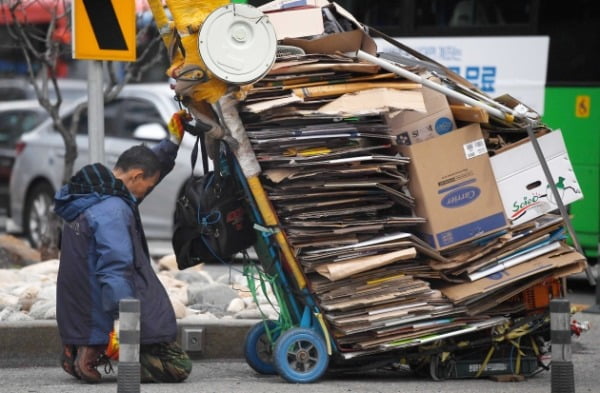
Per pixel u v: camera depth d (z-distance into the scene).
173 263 24.38
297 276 14.85
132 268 14.59
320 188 14.69
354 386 15.12
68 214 14.80
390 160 14.86
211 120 14.53
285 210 14.73
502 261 15.42
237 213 15.09
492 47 27.31
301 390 14.69
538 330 15.91
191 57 14.29
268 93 14.54
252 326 17.45
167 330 14.99
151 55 28.44
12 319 17.95
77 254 14.76
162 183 31.48
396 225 15.02
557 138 15.58
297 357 15.16
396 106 14.48
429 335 15.12
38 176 34.50
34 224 34.75
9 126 45.34
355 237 14.88
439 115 15.27
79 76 50.75
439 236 15.09
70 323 14.92
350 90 14.67
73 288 14.83
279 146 14.50
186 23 14.29
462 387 15.23
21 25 25.64
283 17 15.09
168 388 14.84
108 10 17.25
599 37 26.59
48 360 17.06
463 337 15.66
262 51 14.07
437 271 15.28
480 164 15.26
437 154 15.15
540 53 27.00
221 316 19.12
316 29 15.03
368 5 27.97
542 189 15.46
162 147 15.33
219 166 14.99
